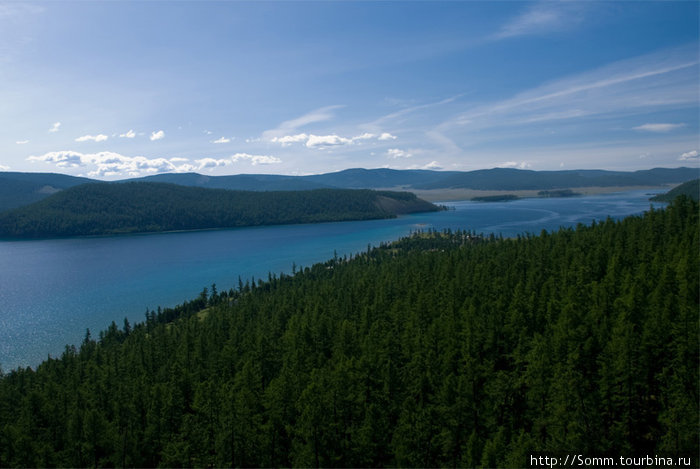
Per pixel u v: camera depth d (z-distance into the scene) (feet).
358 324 485.15
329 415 279.90
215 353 458.09
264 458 293.02
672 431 226.79
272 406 302.45
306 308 574.56
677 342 276.00
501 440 245.24
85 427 318.45
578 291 408.26
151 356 499.51
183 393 376.68
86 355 557.74
